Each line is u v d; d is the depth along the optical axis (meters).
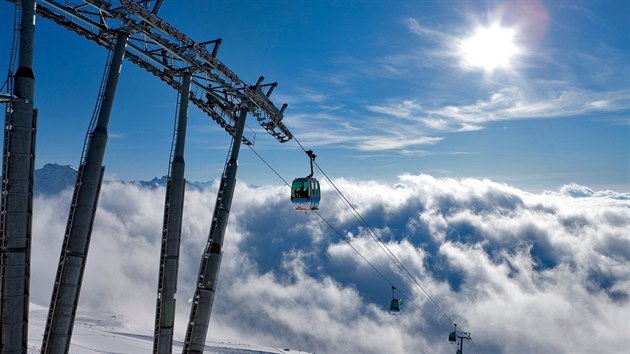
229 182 24.64
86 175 16.81
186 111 22.94
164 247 21.55
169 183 21.86
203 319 22.62
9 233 14.41
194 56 22.16
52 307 16.41
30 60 15.05
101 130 17.25
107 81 18.00
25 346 14.81
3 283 14.33
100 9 17.81
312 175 31.27
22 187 14.59
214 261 23.33
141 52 22.41
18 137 14.52
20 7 15.04
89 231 16.97
